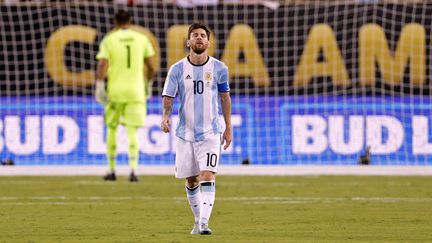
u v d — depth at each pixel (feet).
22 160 189.57
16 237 92.68
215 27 197.36
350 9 197.16
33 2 220.43
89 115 191.93
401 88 194.49
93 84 194.18
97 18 198.59
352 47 196.24
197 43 91.91
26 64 194.39
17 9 196.95
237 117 193.06
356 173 191.31
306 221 109.19
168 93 93.20
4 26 196.13
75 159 191.21
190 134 92.32
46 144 190.49
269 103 193.77
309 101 193.88
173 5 198.39
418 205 130.41
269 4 206.59
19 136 189.78
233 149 193.36
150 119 192.24
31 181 177.99
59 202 135.95
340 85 194.70
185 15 197.98
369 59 195.52
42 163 189.98
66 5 199.00
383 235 94.07
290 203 133.69
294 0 221.87
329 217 114.01
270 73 195.21
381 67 195.21
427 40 197.06
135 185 168.04
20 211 122.52
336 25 197.06
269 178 186.19
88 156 191.42
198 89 92.27
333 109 193.36
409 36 196.65
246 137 192.95
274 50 196.34
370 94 194.39
